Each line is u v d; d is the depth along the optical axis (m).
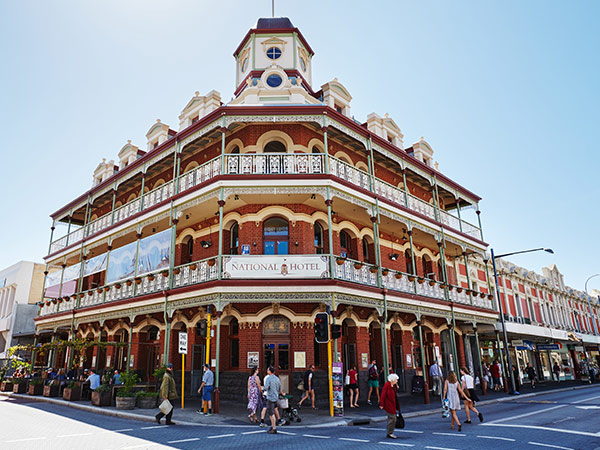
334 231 18.81
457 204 24.88
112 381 18.02
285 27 23.55
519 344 29.38
